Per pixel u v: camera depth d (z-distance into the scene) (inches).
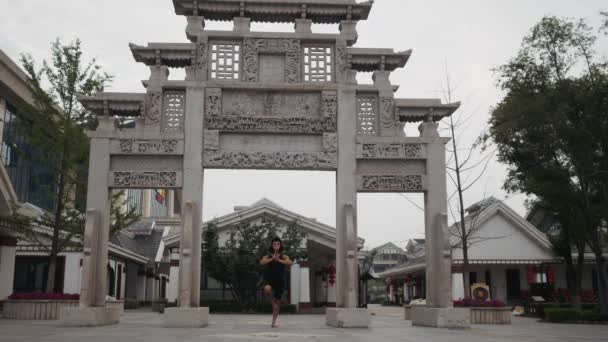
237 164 552.1
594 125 768.3
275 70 577.3
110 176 540.7
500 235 1311.5
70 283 1099.9
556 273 1334.9
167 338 359.9
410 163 570.6
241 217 1189.7
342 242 545.0
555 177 812.0
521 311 1085.1
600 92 757.9
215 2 575.8
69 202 836.6
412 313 577.6
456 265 1275.8
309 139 567.8
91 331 432.1
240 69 572.7
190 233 518.9
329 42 584.7
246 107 569.3
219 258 1063.0
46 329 457.1
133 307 1322.6
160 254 1577.3
